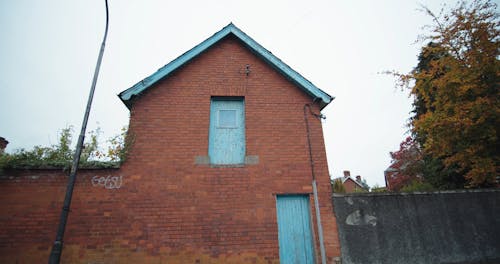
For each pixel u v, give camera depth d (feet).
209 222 17.87
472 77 23.53
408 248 18.03
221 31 24.06
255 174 19.69
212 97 22.81
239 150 21.15
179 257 16.79
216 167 19.58
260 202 18.84
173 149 19.81
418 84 28.22
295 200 19.75
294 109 22.65
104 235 16.74
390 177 71.31
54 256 11.87
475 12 25.73
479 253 18.39
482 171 23.03
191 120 21.09
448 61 26.00
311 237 18.80
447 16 27.50
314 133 21.79
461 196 20.02
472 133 24.13
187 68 23.21
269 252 17.57
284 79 23.97
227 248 17.34
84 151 18.99
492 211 19.71
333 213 18.95
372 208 19.06
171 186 18.57
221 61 23.98
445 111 25.59
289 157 20.63
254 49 23.82
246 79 23.44
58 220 16.69
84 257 16.12
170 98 21.71
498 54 23.76
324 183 19.98
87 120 14.87
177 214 17.81
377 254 17.75
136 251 16.61
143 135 19.98
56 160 18.28
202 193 18.62
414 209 19.21
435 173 37.81
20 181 17.17
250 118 21.86
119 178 18.33
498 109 21.67
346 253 17.69
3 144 40.40
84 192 17.57
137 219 17.37
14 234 16.02
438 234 18.61
